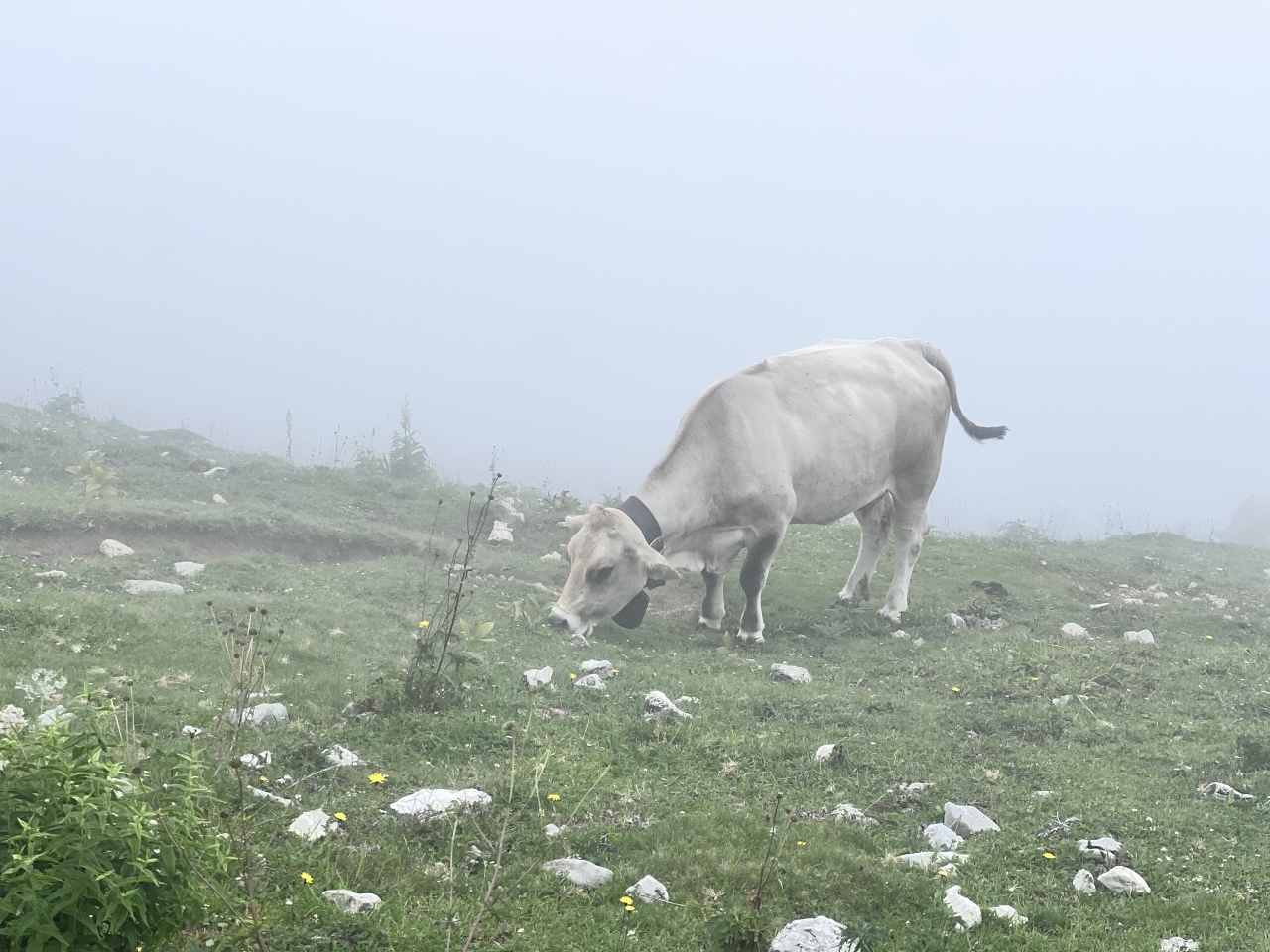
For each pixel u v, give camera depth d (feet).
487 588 44.78
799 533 59.88
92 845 12.18
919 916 19.75
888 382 46.03
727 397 42.70
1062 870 22.20
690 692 33.68
